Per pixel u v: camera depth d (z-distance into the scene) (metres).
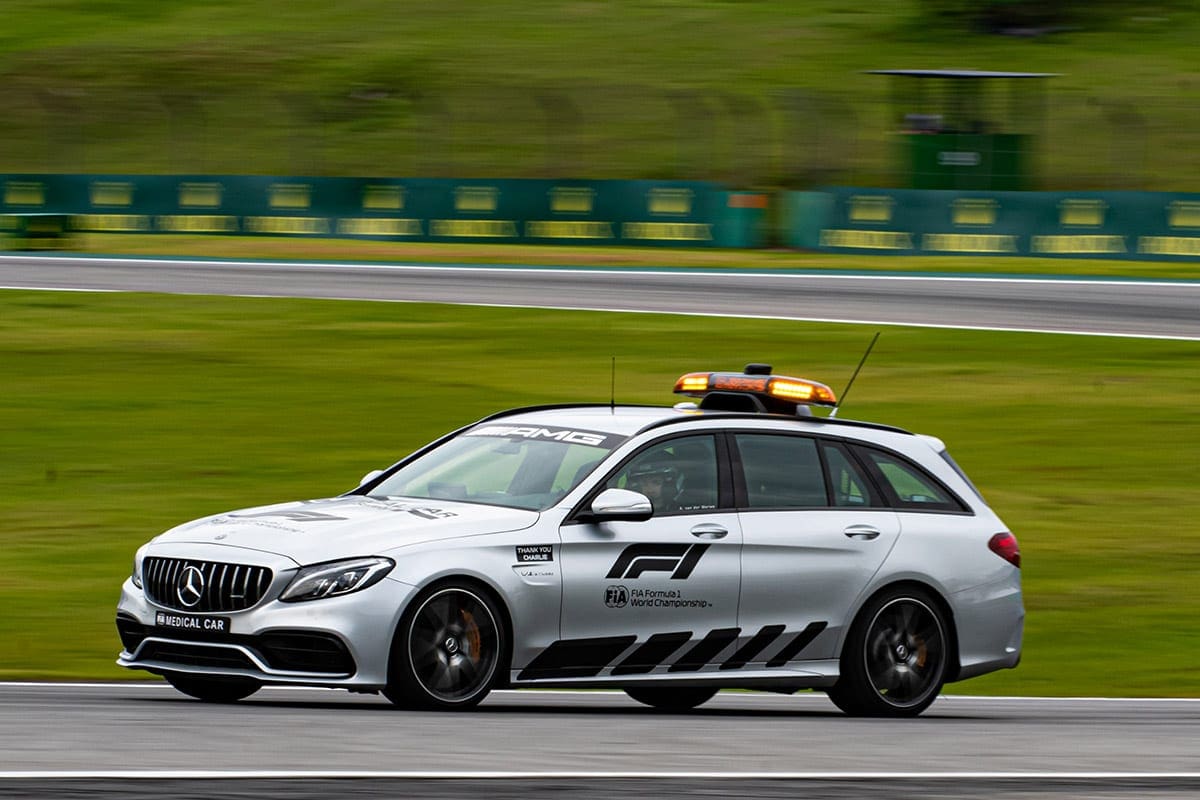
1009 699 36.84
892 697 31.48
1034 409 74.50
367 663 26.59
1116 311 100.75
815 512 31.34
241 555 27.22
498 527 28.17
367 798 18.81
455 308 97.69
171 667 27.55
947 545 32.31
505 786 19.92
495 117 189.38
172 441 65.56
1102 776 23.14
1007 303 102.94
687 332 90.44
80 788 18.91
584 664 28.70
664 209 136.88
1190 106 186.88
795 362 82.88
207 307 97.25
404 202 141.62
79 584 45.78
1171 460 66.62
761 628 30.22
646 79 198.38
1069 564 51.97
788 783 21.08
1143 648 43.69
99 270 114.31
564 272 117.12
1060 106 186.12
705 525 29.97
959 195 129.50
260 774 20.12
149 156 182.25
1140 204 127.38
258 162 180.38
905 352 86.38
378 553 27.03
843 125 182.38
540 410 33.19
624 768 21.89
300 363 81.50
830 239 132.50
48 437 65.94
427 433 67.25
